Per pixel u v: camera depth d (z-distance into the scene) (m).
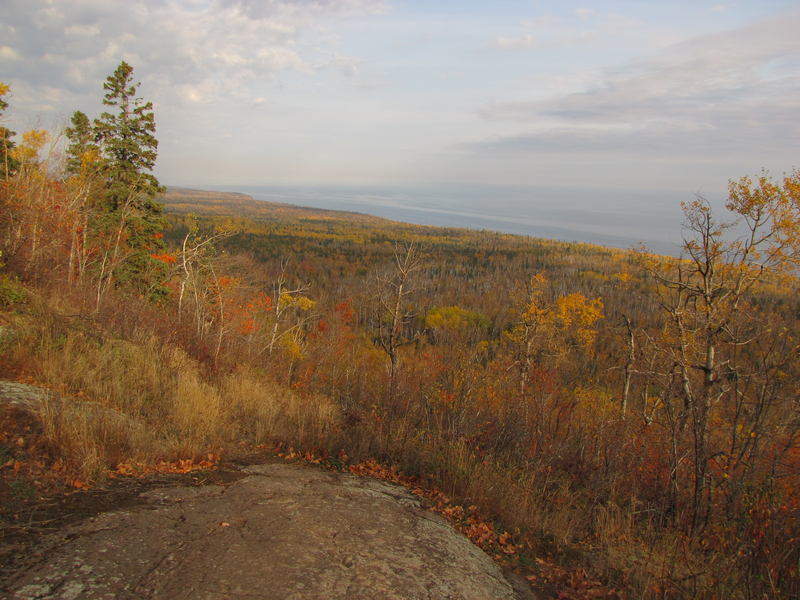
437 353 10.23
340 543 3.71
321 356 20.84
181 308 16.67
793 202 11.02
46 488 3.71
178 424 6.25
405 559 3.67
